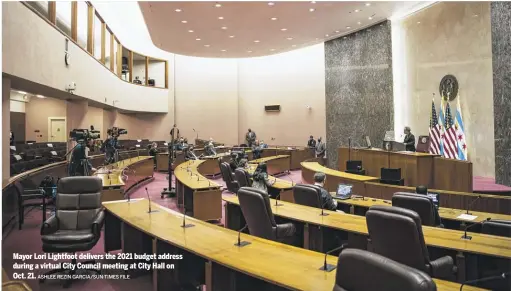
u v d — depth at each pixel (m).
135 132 19.09
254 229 4.24
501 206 5.69
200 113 19.50
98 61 12.12
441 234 3.58
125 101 16.12
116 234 5.03
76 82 9.87
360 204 5.24
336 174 8.08
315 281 2.38
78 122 11.08
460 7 10.12
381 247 3.13
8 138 6.55
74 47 9.69
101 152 11.07
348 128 13.12
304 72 17.50
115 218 5.02
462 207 5.95
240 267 2.62
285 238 4.49
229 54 15.65
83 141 7.07
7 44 5.97
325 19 10.83
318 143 15.19
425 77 11.29
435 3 10.77
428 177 8.29
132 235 4.41
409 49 11.88
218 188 6.81
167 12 9.87
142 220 4.07
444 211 4.84
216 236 3.43
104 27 13.31
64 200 4.61
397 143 9.59
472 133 9.91
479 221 4.24
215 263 2.84
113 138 10.00
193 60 19.48
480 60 9.68
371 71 12.09
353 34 12.75
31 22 7.00
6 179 6.29
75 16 10.16
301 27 11.61
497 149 8.43
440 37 10.76
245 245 3.15
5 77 6.43
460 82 10.20
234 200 5.68
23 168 7.69
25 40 6.71
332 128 13.78
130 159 11.46
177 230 3.65
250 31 11.91
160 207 4.82
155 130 19.20
